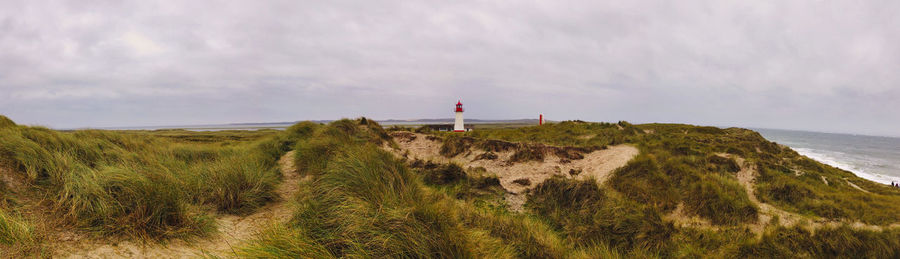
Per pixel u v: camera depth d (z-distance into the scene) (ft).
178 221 14.01
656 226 20.43
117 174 15.96
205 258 11.78
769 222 21.67
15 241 10.25
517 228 18.89
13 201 12.94
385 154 26.53
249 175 20.74
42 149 17.65
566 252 17.57
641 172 27.45
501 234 17.87
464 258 12.54
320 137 36.52
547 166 31.12
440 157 35.88
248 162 25.12
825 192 28.30
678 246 19.12
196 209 16.20
